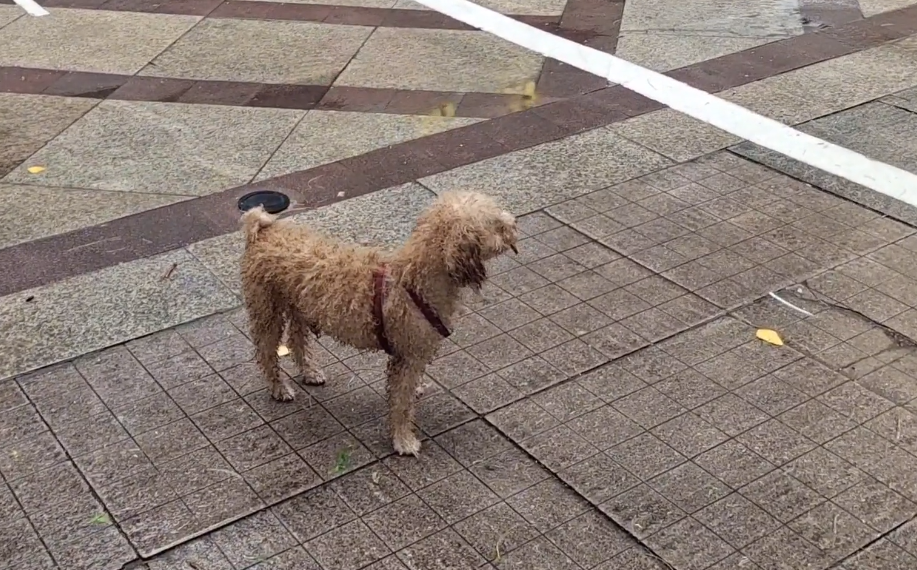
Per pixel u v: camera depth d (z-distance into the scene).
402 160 2.92
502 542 1.81
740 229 2.60
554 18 4.01
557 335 2.26
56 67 3.54
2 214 2.68
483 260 1.81
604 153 2.94
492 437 2.01
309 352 2.12
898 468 1.94
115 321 2.29
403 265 1.86
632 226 2.62
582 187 2.78
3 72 3.49
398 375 1.92
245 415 2.06
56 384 2.13
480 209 1.79
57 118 3.18
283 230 2.01
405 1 4.24
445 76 3.45
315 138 3.04
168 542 1.81
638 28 3.88
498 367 2.17
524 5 4.18
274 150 2.98
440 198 1.86
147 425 2.04
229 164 2.91
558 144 2.99
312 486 1.91
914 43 3.66
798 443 1.99
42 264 2.48
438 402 2.09
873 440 2.00
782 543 1.81
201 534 1.83
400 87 3.36
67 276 2.44
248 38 3.81
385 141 3.02
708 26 3.88
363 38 3.82
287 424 2.04
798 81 3.35
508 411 2.07
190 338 2.25
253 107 3.23
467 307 2.34
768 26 3.86
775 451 1.97
